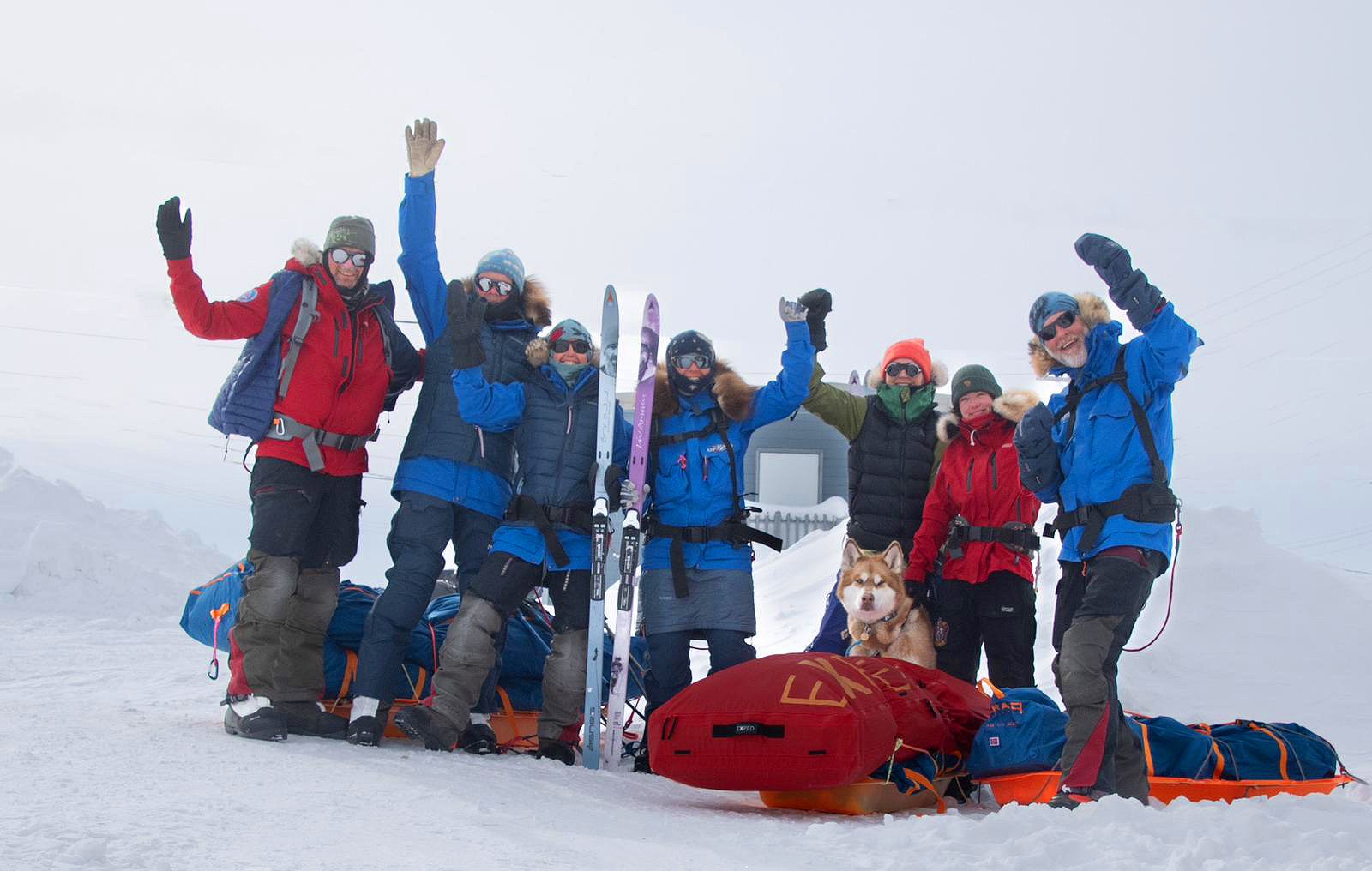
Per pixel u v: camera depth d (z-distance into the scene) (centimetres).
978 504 498
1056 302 387
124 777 311
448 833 272
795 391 499
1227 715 624
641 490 480
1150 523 360
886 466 536
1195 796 388
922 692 403
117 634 1045
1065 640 359
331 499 465
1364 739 567
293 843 248
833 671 375
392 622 451
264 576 435
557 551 464
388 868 231
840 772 350
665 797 402
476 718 500
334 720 446
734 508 493
